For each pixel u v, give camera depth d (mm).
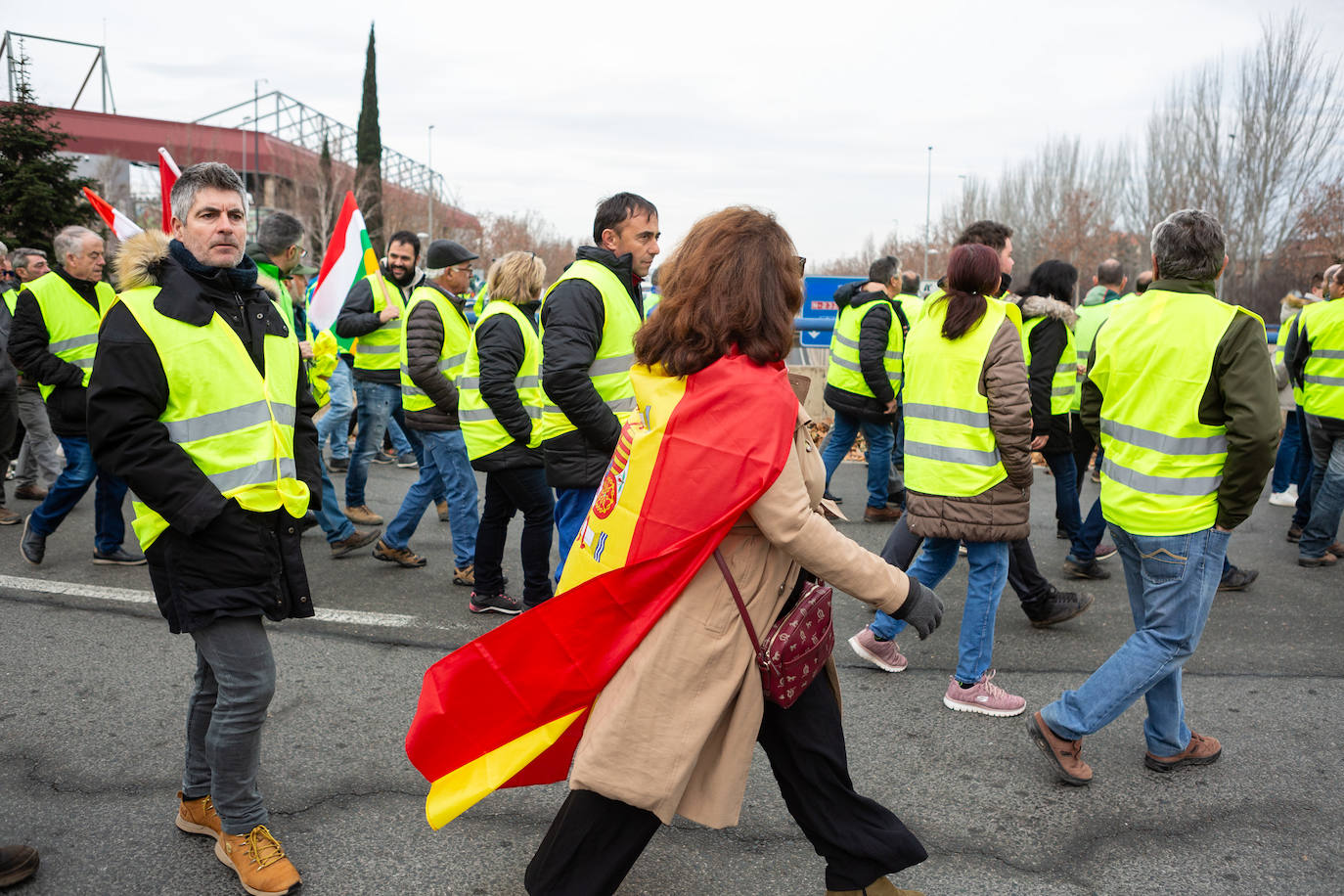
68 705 3713
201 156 60469
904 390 4020
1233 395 2971
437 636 4555
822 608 2092
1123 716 3840
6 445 6289
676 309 2025
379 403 6551
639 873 2740
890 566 2107
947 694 3912
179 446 2414
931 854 2871
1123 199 53469
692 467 1971
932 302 3928
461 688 2158
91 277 5430
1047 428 5184
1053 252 51750
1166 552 3152
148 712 3668
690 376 2025
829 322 11664
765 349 1993
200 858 2762
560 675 2105
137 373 2363
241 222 2568
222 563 2471
